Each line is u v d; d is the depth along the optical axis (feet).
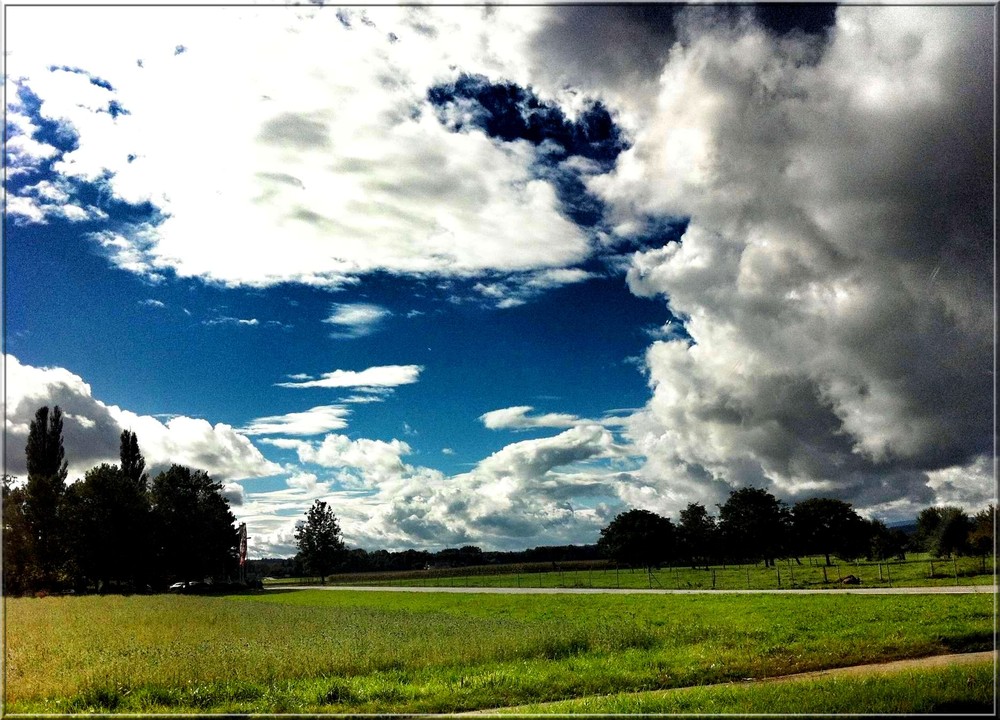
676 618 125.18
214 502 381.60
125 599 243.40
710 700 54.90
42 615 157.99
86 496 313.53
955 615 92.22
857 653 71.20
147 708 61.93
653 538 387.75
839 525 355.97
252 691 66.90
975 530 200.23
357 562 566.77
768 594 165.17
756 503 413.39
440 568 540.52
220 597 283.18
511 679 67.41
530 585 312.09
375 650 83.46
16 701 64.13
